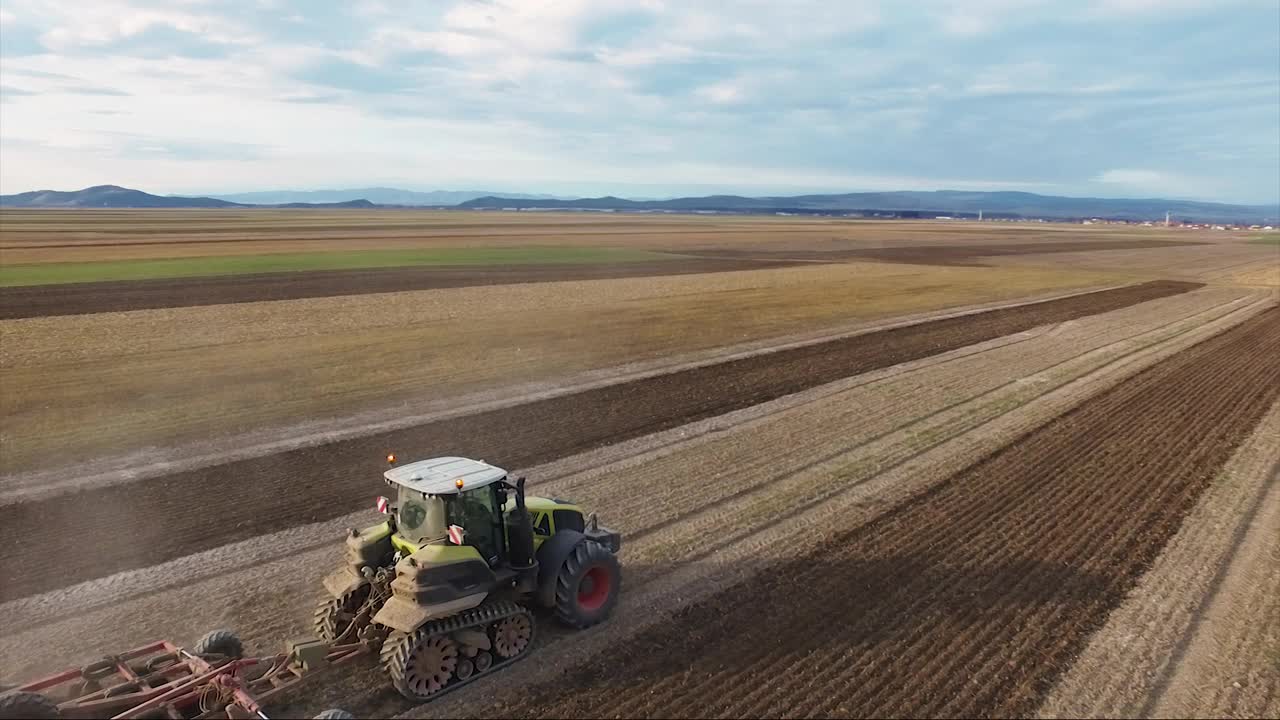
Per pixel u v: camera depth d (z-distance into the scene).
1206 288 59.59
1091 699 9.37
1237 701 9.37
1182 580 12.38
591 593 11.03
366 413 22.00
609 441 19.69
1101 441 19.81
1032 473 17.42
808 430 20.77
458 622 9.44
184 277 55.44
